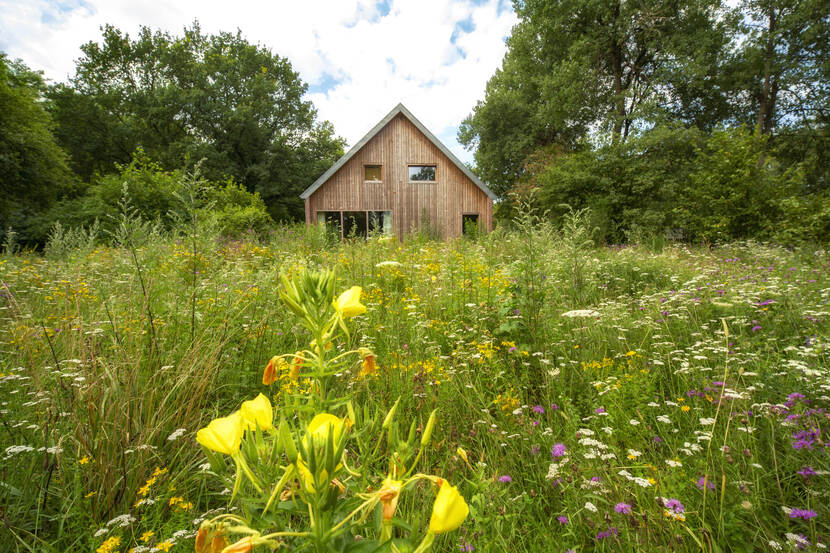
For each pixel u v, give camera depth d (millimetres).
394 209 19000
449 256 6578
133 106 29562
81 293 3930
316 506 785
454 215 19203
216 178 27188
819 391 2426
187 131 30875
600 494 1740
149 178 14406
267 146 31344
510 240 7590
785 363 2807
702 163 13453
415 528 799
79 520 1650
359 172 18859
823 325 3500
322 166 32875
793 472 1946
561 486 1761
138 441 1917
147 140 30219
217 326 3098
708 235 11812
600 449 2004
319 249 9086
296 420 1543
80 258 5645
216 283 3689
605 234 14789
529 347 3328
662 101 23312
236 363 2943
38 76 26547
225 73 30766
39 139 16203
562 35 24531
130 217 3809
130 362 2318
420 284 5527
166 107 28594
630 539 1552
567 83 23266
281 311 3701
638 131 19953
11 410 2271
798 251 8055
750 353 2896
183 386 2361
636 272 6840
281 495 918
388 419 962
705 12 22031
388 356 3176
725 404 2332
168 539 1433
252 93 30656
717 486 1796
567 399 2475
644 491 1797
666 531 1605
